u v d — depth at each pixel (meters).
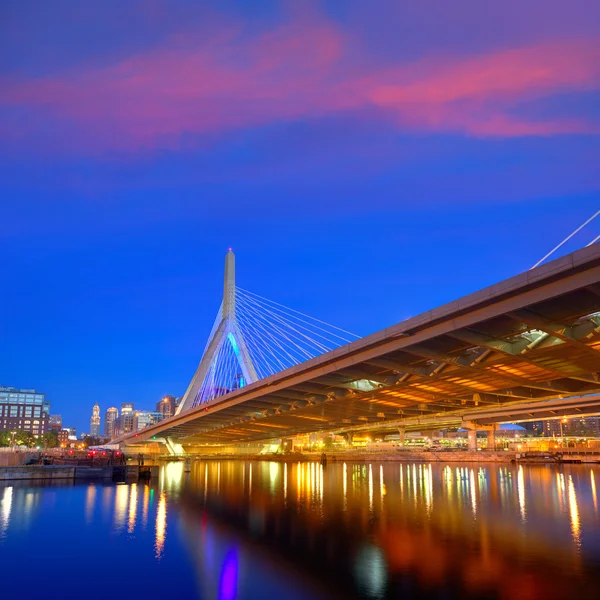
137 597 19.48
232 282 122.75
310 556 25.25
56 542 28.64
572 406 120.94
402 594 19.34
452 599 18.70
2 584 21.09
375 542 28.23
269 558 24.91
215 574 22.23
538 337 29.72
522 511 39.31
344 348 38.34
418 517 36.72
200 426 108.25
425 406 56.31
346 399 51.00
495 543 27.55
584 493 52.72
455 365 34.72
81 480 70.19
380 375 42.81
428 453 160.12
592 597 18.67
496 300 25.52
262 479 76.69
